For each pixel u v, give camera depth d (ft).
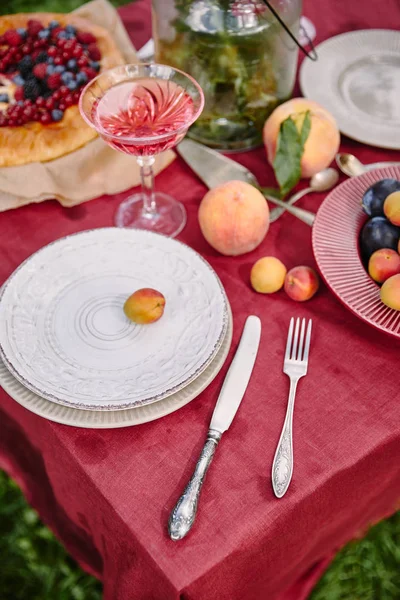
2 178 3.22
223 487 2.16
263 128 3.40
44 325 2.52
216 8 3.00
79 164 3.27
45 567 4.37
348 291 2.60
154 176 3.34
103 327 2.53
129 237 2.81
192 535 2.04
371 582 4.28
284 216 3.12
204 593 2.04
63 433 2.30
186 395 2.32
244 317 2.70
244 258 2.94
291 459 2.21
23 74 3.63
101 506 2.23
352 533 3.08
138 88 2.93
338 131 3.17
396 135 3.39
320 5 4.34
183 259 2.71
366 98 3.61
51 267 2.70
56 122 3.45
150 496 2.14
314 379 2.47
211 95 3.22
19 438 3.02
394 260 2.56
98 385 2.30
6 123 3.42
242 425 2.32
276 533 2.16
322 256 2.70
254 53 3.09
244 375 2.44
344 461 2.23
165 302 2.56
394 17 4.30
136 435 2.29
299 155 2.92
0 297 2.56
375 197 2.72
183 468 2.21
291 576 2.88
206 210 2.79
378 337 2.62
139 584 2.21
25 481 3.28
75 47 3.54
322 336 2.62
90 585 4.27
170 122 2.81
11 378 2.36
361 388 2.44
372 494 2.69
